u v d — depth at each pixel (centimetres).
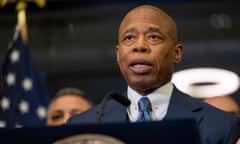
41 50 781
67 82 819
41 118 462
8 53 477
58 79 816
